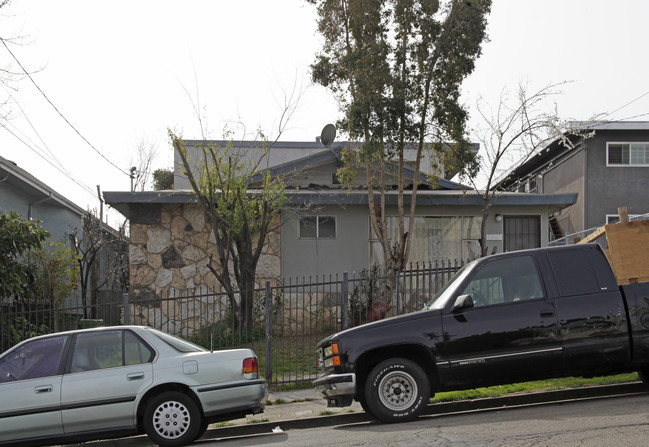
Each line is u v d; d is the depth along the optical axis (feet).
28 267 51.78
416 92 48.75
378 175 62.64
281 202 54.13
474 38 48.21
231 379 25.76
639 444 19.25
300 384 36.68
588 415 23.82
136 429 25.35
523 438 20.84
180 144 50.72
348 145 57.26
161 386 25.63
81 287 82.48
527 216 60.39
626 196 81.35
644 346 25.82
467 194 57.31
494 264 26.86
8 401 24.71
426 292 57.21
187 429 25.17
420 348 25.90
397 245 54.70
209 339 48.29
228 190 51.21
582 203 82.07
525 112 52.90
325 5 50.72
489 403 29.37
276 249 57.47
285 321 56.08
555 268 26.58
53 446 29.37
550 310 25.93
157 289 56.54
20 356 25.76
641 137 81.51
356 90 49.44
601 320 25.86
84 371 25.40
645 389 29.40
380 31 49.34
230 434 28.84
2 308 42.80
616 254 33.81
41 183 71.26
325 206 57.98
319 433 25.89
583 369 25.86
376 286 52.29
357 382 26.27
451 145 50.93
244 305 50.37
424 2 47.73
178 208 57.06
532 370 25.72
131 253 56.70
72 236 78.84
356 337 26.16
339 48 51.62
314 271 57.72
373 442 22.03
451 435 22.06
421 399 25.57
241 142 65.21
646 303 26.13
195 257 56.80
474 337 25.75
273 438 25.84
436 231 59.16
